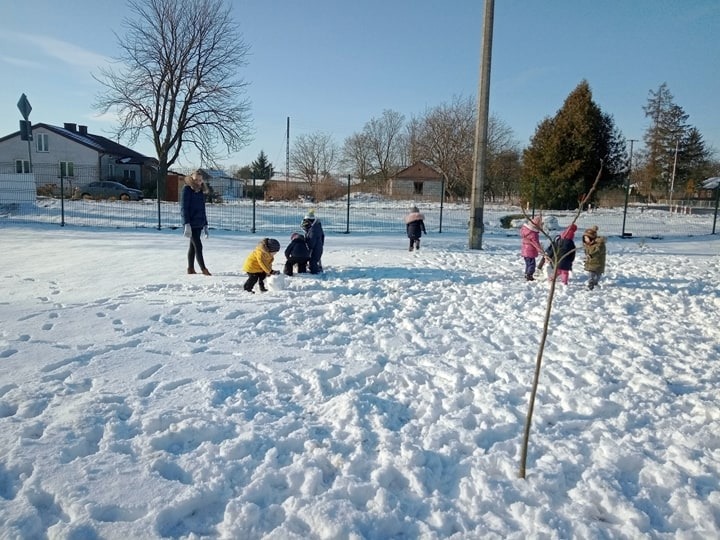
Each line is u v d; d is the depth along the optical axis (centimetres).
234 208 2842
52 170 4550
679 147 6438
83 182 4431
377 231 2312
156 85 3784
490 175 5697
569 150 3831
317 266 1103
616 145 3969
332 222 2548
